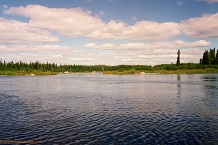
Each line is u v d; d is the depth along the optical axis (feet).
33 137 68.59
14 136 69.56
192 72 574.15
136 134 71.36
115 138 67.62
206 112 104.32
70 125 82.38
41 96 165.89
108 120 90.07
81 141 65.10
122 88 222.69
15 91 200.44
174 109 112.16
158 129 76.79
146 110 110.11
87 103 132.57
